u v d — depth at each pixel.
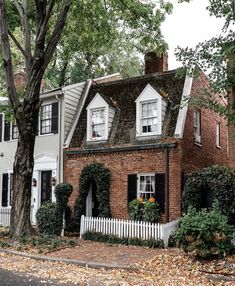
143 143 17.23
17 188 14.84
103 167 18.03
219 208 13.38
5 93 22.88
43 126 20.70
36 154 20.58
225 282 8.80
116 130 18.62
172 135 16.73
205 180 14.82
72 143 19.59
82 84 21.38
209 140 19.98
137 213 16.34
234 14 11.12
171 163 16.41
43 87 25.97
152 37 17.75
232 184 14.27
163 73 19.19
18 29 25.03
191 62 11.79
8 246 13.38
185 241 11.36
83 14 17.61
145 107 17.94
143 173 17.05
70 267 10.65
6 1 15.70
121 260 11.28
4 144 22.45
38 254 12.31
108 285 8.30
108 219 15.75
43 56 14.69
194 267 10.23
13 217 14.80
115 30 19.39
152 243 13.97
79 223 17.86
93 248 13.50
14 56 22.09
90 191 18.83
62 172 19.44
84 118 20.11
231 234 11.35
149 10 17.42
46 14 14.61
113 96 19.98
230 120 11.31
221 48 11.15
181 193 16.02
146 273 9.74
